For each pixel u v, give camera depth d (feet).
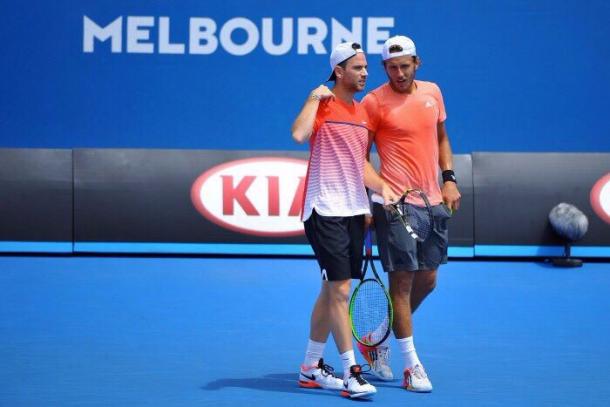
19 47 133.39
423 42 134.41
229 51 134.51
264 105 135.23
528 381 69.36
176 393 65.46
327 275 64.44
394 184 68.49
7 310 92.79
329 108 65.57
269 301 98.53
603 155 127.03
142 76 134.31
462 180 125.49
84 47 133.80
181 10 133.90
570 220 120.37
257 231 124.88
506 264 122.62
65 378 69.15
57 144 134.62
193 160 126.11
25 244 123.95
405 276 67.46
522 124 135.44
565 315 93.20
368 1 133.80
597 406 63.00
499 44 134.62
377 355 69.46
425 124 68.23
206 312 92.89
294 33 134.31
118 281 108.37
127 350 77.71
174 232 124.67
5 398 63.93
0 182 124.47
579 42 134.51
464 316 92.43
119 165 125.59
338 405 62.90
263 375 70.64
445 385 68.23
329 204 64.69
